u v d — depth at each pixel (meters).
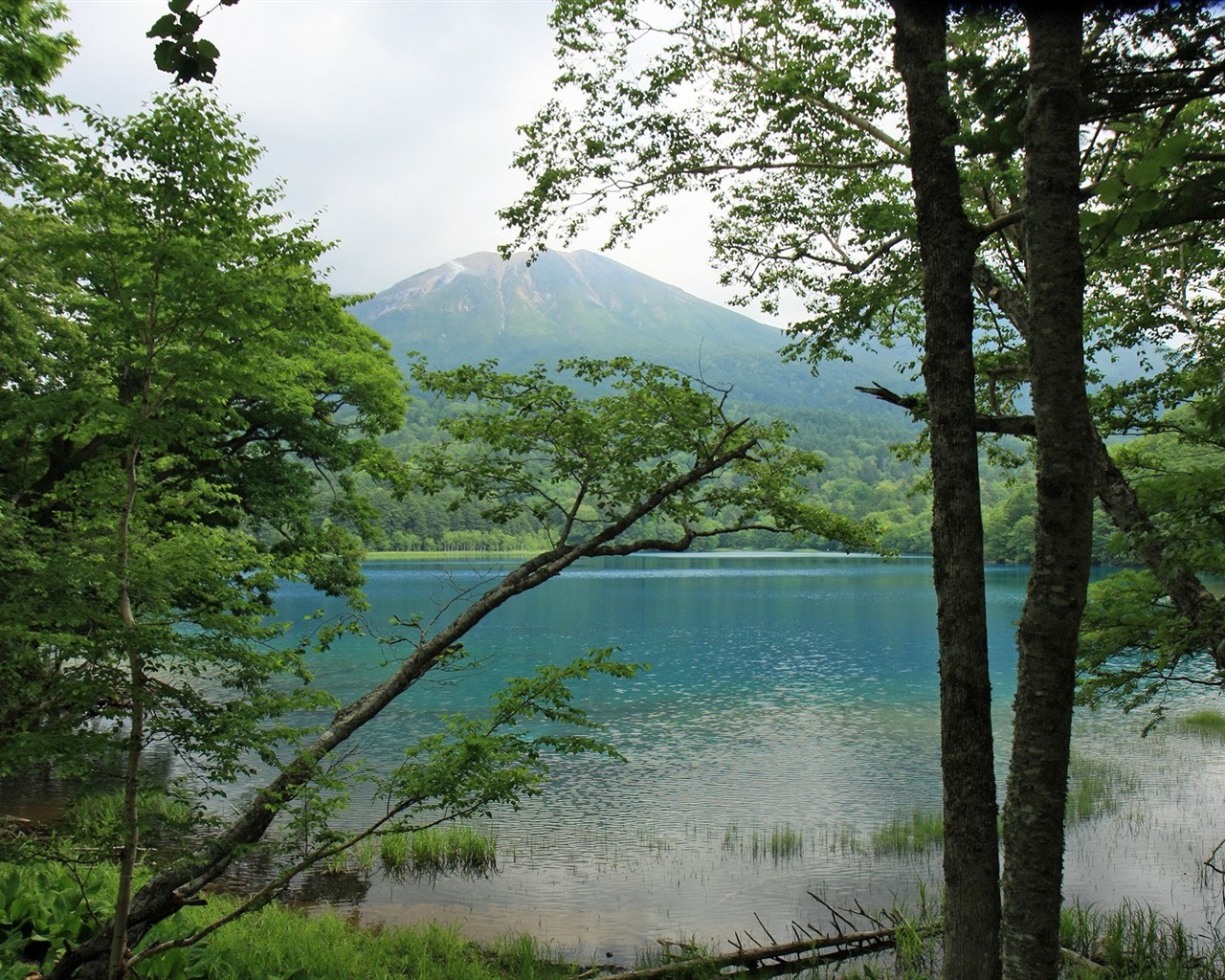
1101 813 16.12
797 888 12.84
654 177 10.80
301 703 7.51
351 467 21.73
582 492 10.40
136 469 7.99
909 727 24.45
